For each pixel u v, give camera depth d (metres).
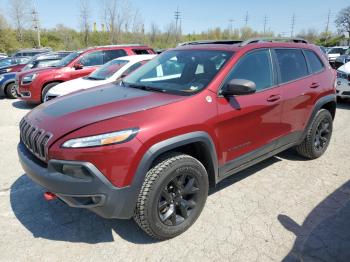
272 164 4.48
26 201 3.51
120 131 2.40
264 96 3.44
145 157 2.47
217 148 3.01
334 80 4.64
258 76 3.47
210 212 3.26
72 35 44.62
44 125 2.63
